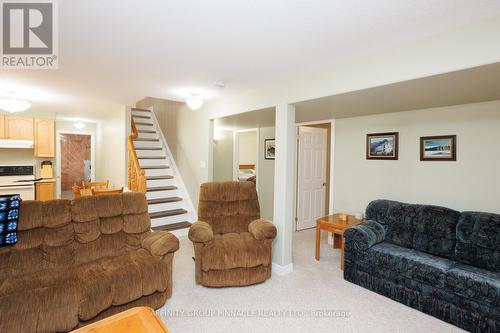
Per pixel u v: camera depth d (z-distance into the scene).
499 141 2.72
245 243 2.83
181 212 4.79
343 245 3.12
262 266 2.82
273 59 2.46
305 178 5.10
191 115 4.90
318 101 2.90
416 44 2.03
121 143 5.20
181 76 2.98
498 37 1.68
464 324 2.12
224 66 2.65
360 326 2.17
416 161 3.32
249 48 2.22
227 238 2.97
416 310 2.40
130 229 2.70
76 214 2.49
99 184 4.23
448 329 2.14
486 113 2.79
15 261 2.15
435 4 1.56
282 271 3.10
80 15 1.72
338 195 4.16
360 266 2.82
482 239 2.40
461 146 2.96
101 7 1.62
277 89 3.15
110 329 1.41
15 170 5.55
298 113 3.72
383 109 3.32
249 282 2.75
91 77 3.06
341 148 4.12
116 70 2.80
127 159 5.09
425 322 2.23
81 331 1.39
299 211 5.03
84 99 4.32
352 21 1.77
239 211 3.46
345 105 3.10
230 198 3.45
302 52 2.29
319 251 3.60
